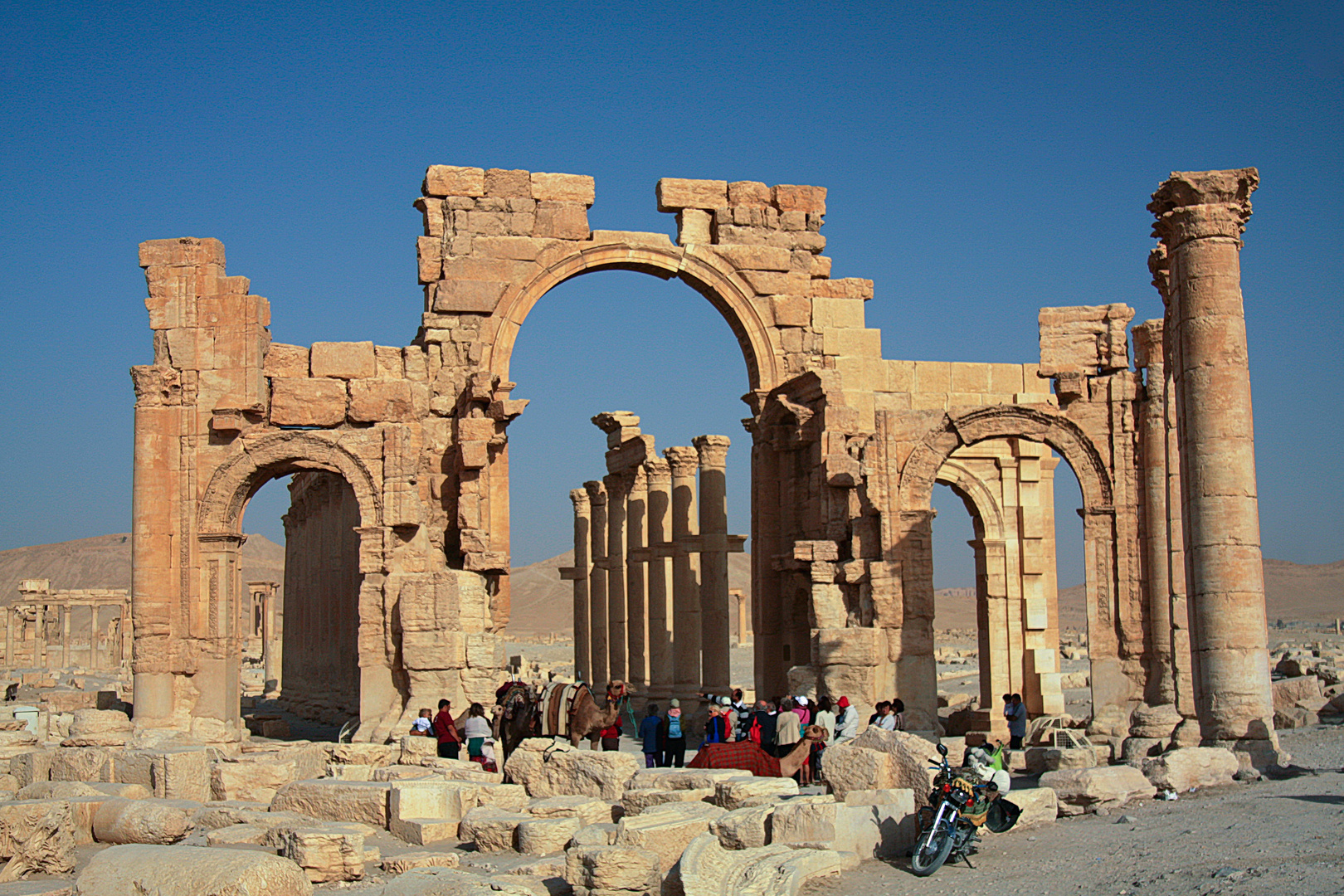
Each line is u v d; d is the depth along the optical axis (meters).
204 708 33.03
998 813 17.31
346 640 41.91
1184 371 23.67
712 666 39.28
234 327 33.81
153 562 33.25
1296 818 16.66
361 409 33.16
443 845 19.12
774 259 36.75
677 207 36.69
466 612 31.77
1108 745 29.80
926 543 31.75
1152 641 31.70
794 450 35.81
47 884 14.47
